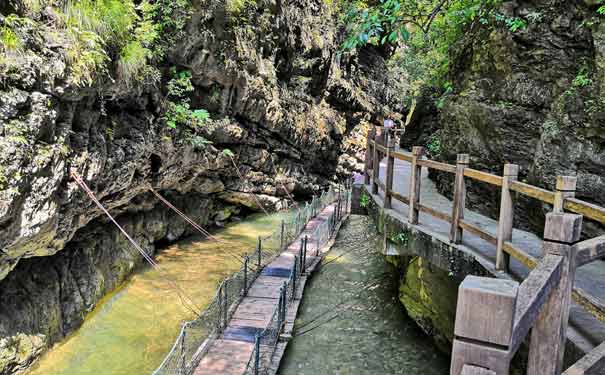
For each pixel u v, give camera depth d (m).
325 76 22.05
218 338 8.63
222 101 13.36
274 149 18.27
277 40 16.47
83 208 8.21
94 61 6.99
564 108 6.95
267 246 14.66
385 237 8.66
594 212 3.95
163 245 13.99
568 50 7.30
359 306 11.27
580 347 3.67
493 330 1.58
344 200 22.23
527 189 4.97
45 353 7.86
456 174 6.53
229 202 17.50
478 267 5.86
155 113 10.41
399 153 8.48
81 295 9.23
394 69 32.47
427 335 9.59
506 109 8.25
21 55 5.74
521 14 7.98
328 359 8.96
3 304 7.36
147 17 9.13
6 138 5.51
